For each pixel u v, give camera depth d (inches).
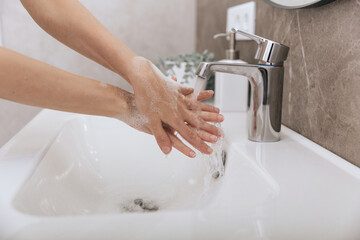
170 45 57.6
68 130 27.9
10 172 17.7
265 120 23.7
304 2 22.0
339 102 20.4
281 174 18.0
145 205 23.8
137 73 19.8
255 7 33.0
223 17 42.9
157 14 56.4
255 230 11.9
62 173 22.2
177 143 21.5
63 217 12.4
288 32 26.5
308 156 21.0
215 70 22.1
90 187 25.2
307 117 24.3
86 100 19.2
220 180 22.0
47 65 17.9
